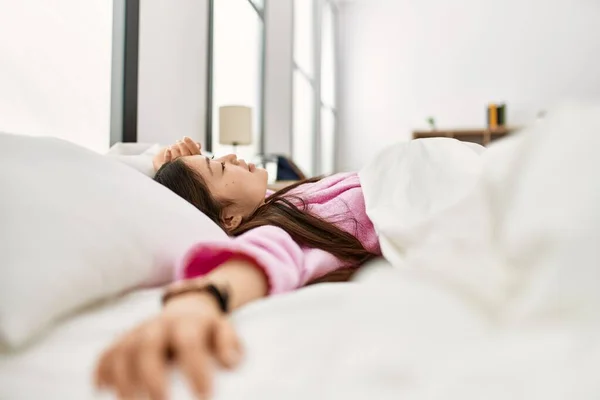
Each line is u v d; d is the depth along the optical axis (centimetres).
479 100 548
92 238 54
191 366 31
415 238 67
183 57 279
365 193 92
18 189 53
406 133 583
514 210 45
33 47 171
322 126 588
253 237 66
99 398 36
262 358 35
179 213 72
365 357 33
